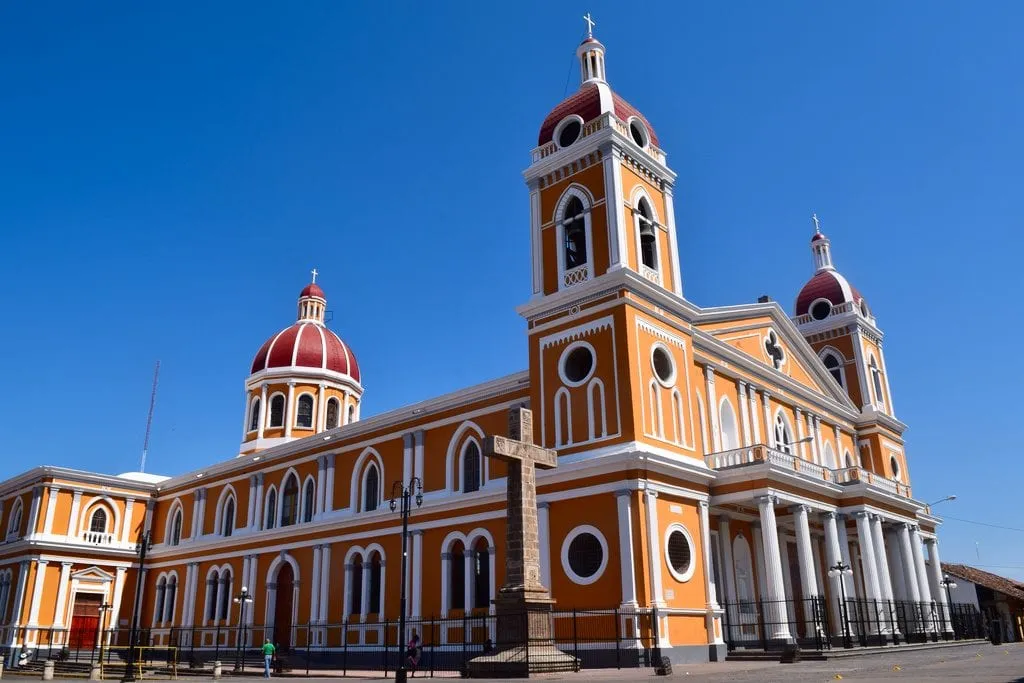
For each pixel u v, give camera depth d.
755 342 41.25
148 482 60.75
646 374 31.64
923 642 37.00
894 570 39.81
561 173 35.31
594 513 29.95
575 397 32.16
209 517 53.88
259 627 41.66
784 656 26.77
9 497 59.16
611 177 33.19
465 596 35.00
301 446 47.31
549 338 33.66
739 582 35.88
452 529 36.59
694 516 31.77
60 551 53.91
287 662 39.09
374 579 40.34
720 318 39.06
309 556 44.16
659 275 34.47
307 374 58.47
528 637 22.47
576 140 34.75
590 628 28.70
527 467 24.36
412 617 36.94
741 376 38.66
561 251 34.38
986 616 58.44
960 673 17.36
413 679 25.09
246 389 59.91
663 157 37.22
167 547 56.06
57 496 55.25
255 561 47.84
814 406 44.81
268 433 57.06
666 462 30.11
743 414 38.06
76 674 40.62
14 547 54.25
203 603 51.00
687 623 29.47
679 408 33.12
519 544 23.53
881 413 48.84
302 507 46.28
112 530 57.31
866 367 50.22
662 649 27.59
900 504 39.75
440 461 38.91
